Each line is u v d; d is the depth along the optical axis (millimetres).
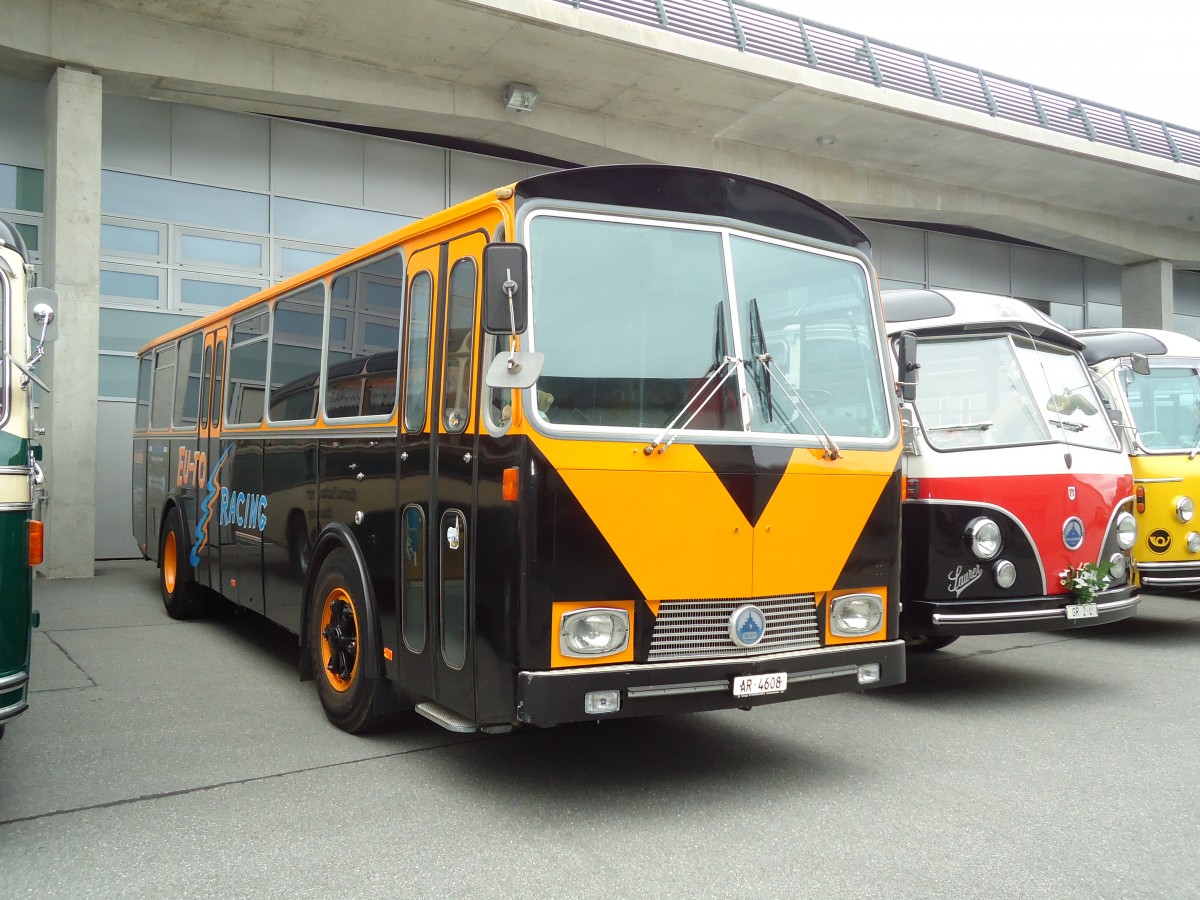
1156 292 24281
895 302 7254
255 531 7148
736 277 4742
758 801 4523
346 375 5773
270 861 3807
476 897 3494
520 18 12688
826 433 4852
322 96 13570
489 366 4316
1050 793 4648
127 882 3621
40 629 8781
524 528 4047
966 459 6410
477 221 4574
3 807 4379
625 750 5355
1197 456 8633
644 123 16484
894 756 5273
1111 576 6797
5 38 11477
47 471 11781
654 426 4359
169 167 13906
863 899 3482
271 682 6871
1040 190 20797
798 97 15586
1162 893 3545
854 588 4859
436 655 4598
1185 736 5664
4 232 4285
